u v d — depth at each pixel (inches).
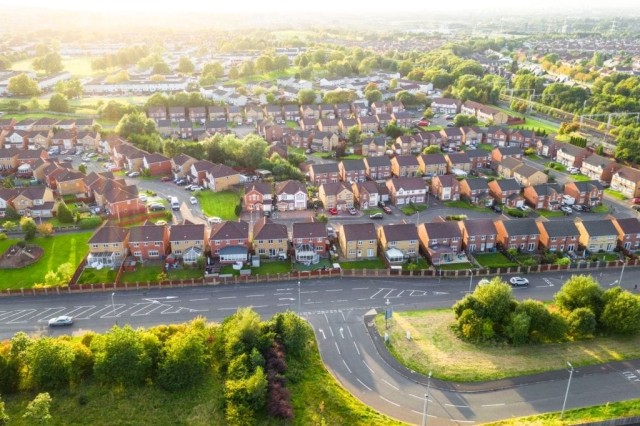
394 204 6683.1
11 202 6136.8
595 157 7765.8
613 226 5447.8
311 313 4384.8
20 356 3351.4
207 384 3425.2
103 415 3144.7
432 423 3270.2
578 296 4261.8
